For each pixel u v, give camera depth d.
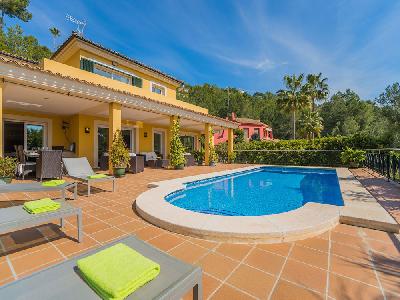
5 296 1.20
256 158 16.64
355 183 7.00
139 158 9.89
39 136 10.65
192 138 20.39
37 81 6.22
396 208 4.10
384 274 2.15
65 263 1.52
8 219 2.28
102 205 4.50
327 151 14.28
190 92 50.56
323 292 1.90
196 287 1.47
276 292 1.90
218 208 5.66
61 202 2.95
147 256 1.61
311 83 35.72
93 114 11.05
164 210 3.82
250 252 2.61
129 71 12.63
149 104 9.68
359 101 42.91
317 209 3.88
